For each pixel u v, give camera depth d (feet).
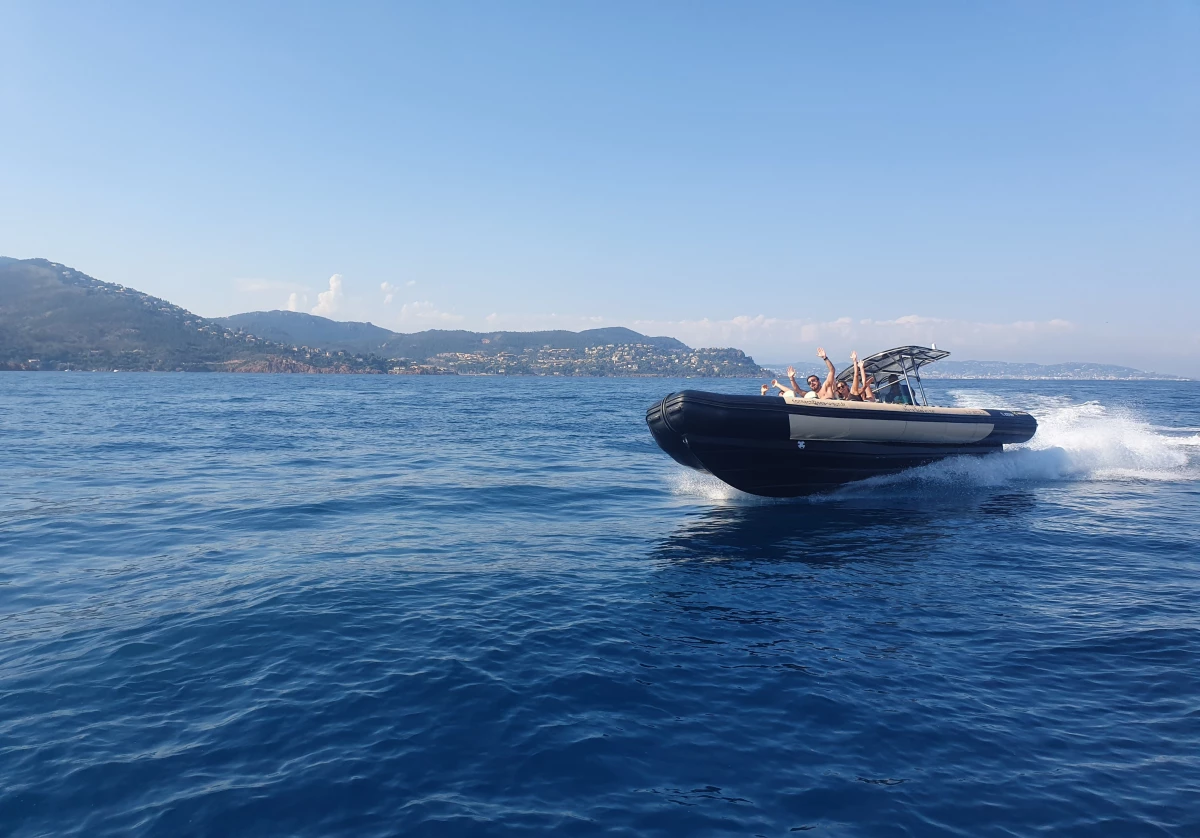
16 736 12.93
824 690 15.07
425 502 36.04
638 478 44.75
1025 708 14.25
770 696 14.84
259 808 11.09
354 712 13.96
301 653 16.53
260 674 15.51
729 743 13.10
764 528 30.22
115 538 27.71
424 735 13.21
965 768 12.26
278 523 30.71
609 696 14.79
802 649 17.20
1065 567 23.98
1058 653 16.76
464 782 11.87
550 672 15.80
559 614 19.42
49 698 14.33
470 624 18.51
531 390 255.70
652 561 24.94
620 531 29.81
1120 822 10.77
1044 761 12.42
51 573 22.76
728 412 32.48
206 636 17.46
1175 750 12.67
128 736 13.01
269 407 128.06
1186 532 28.84
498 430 81.30
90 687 14.80
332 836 10.52
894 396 42.01
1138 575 22.99
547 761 12.47
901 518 31.94
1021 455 43.24
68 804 11.10
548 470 48.32
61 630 17.80
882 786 11.78
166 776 11.85
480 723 13.66
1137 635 17.70
